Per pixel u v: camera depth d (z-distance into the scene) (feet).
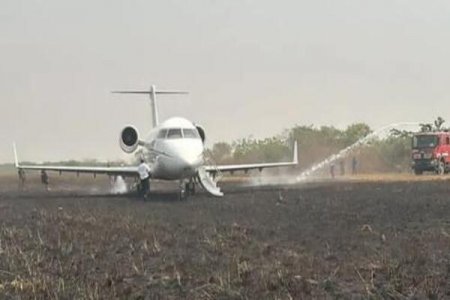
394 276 40.55
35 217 88.22
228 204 106.52
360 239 59.41
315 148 363.97
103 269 46.29
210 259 49.47
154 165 125.80
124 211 96.12
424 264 44.98
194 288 39.52
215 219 81.00
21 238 63.98
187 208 100.17
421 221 73.97
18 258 50.96
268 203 106.32
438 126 240.94
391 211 86.63
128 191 168.66
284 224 73.31
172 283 41.01
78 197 137.69
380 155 334.03
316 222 74.79
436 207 91.56
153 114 167.73
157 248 54.54
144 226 72.59
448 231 64.03
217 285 39.42
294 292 37.42
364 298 36.19
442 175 219.20
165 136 124.57
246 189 154.71
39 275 43.24
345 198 112.98
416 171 223.92
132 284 41.19
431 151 217.97
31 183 252.21
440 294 36.45
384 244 55.77
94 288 39.42
